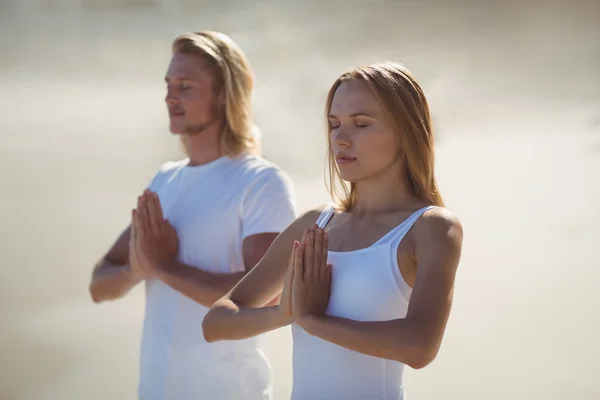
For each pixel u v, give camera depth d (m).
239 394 5.36
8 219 14.76
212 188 5.61
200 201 5.61
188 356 5.44
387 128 4.16
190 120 5.70
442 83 23.75
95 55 35.31
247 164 5.61
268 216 5.42
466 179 15.09
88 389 8.56
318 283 4.11
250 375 5.39
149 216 5.52
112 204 15.45
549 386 8.24
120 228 14.07
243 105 5.74
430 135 4.23
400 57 27.89
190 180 5.75
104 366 9.18
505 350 9.11
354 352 4.15
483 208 13.55
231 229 5.51
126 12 43.22
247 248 5.41
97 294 6.01
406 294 4.08
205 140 5.76
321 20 35.28
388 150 4.18
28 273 12.14
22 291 11.48
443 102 21.33
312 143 18.19
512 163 15.69
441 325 3.85
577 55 25.92
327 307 4.15
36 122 23.94
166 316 5.55
